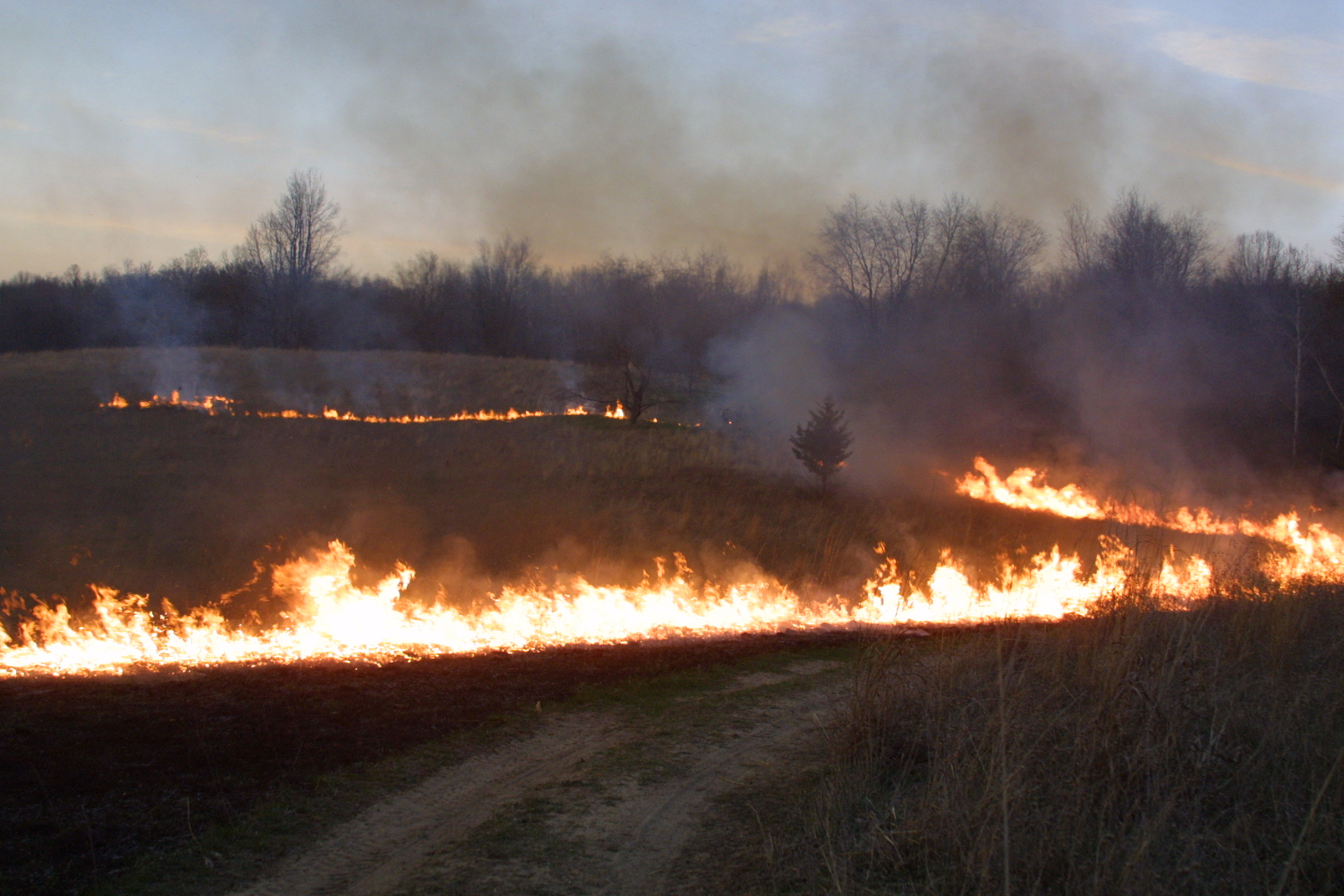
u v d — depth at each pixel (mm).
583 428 30578
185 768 6855
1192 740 6449
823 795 6430
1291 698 7566
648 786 6867
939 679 7898
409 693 9039
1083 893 4918
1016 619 14477
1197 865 5102
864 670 8547
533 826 6160
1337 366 38219
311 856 5688
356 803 6414
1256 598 10383
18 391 31078
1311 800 5938
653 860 5703
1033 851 5227
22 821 5895
